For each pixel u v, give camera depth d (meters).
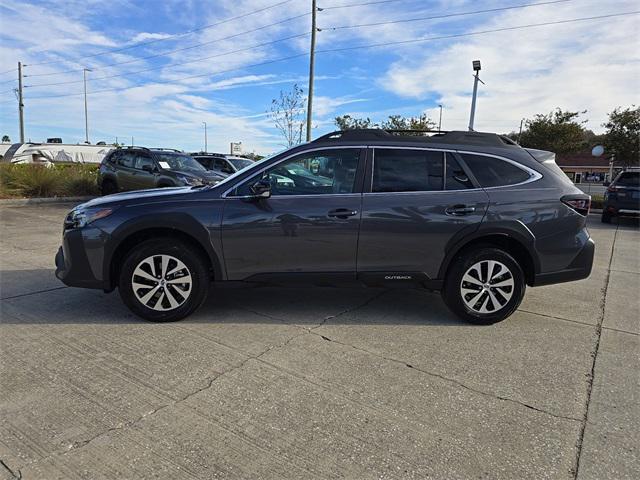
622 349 3.98
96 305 4.79
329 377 3.35
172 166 13.51
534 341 4.12
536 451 2.57
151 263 4.26
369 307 4.95
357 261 4.33
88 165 19.83
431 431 2.73
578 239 4.45
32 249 7.51
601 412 2.97
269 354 3.71
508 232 4.31
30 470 2.33
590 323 4.63
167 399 3.01
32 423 2.71
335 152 4.39
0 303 4.81
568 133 28.69
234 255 4.28
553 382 3.36
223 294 5.31
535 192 4.38
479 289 4.42
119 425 2.71
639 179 13.38
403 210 4.26
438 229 4.27
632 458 2.52
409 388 3.22
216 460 2.43
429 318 4.66
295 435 2.66
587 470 2.42
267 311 4.75
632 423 2.86
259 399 3.03
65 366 3.43
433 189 4.33
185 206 4.25
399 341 4.04
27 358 3.54
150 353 3.67
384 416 2.87
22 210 12.58
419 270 4.38
